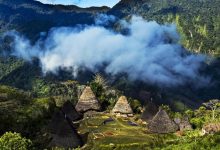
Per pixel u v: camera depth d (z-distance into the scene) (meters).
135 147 66.25
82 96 97.75
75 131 71.75
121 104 94.75
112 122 87.75
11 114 70.00
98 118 90.88
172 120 81.31
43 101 84.69
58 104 103.81
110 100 110.44
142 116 91.19
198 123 85.88
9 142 46.06
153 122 80.62
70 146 69.19
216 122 79.19
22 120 70.12
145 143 67.88
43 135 70.44
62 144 69.12
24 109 75.25
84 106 96.38
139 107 103.06
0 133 64.81
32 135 69.38
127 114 93.88
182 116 90.06
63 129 70.12
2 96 76.19
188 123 81.62
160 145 63.91
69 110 91.12
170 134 75.94
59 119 71.56
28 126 70.75
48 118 79.06
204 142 58.22
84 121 88.75
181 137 71.94
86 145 70.62
